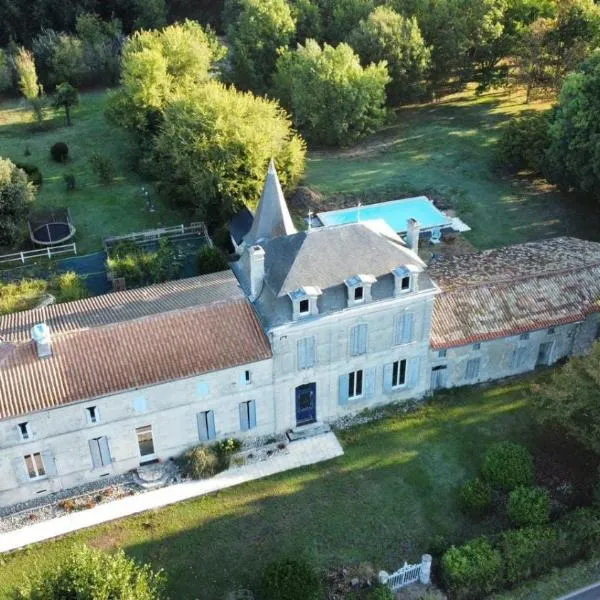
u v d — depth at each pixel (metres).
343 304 44.09
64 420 40.81
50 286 60.06
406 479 44.59
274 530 41.56
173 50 85.06
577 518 40.22
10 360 41.03
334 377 46.78
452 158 82.00
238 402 44.91
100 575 31.84
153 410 42.84
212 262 60.34
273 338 43.28
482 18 90.56
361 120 85.12
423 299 45.81
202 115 67.38
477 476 44.69
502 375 52.19
